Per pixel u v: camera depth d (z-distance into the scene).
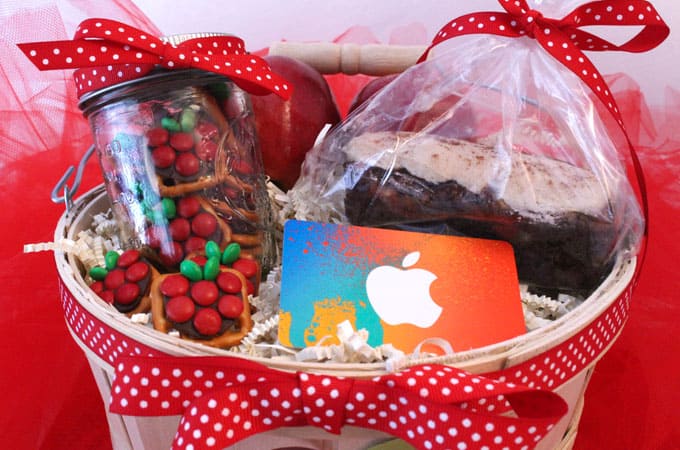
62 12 1.00
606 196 0.69
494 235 0.70
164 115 0.65
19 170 1.01
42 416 0.83
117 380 0.52
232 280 0.63
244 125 0.74
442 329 0.60
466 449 0.48
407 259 0.66
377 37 1.18
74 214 0.77
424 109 0.78
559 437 0.67
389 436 0.54
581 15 0.70
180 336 0.59
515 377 0.53
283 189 0.96
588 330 0.57
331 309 0.61
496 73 0.76
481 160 0.71
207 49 0.64
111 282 0.64
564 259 0.69
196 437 0.49
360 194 0.74
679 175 1.01
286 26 1.18
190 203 0.67
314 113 0.90
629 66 1.12
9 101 1.01
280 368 0.50
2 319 0.89
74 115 1.04
